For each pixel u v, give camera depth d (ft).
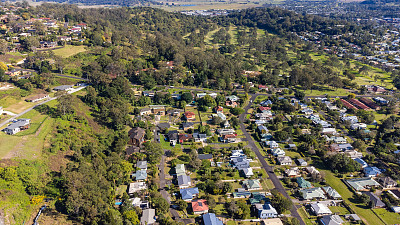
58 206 354.95
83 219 337.31
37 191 363.15
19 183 363.76
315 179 457.27
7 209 324.80
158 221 366.22
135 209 378.94
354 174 482.28
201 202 398.21
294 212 395.75
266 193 429.38
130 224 346.33
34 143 444.55
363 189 440.86
